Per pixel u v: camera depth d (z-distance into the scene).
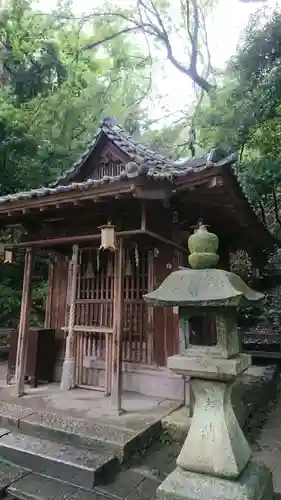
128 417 4.11
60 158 10.04
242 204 5.02
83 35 12.19
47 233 5.66
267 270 9.19
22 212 4.68
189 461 2.46
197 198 4.54
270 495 2.55
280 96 6.93
